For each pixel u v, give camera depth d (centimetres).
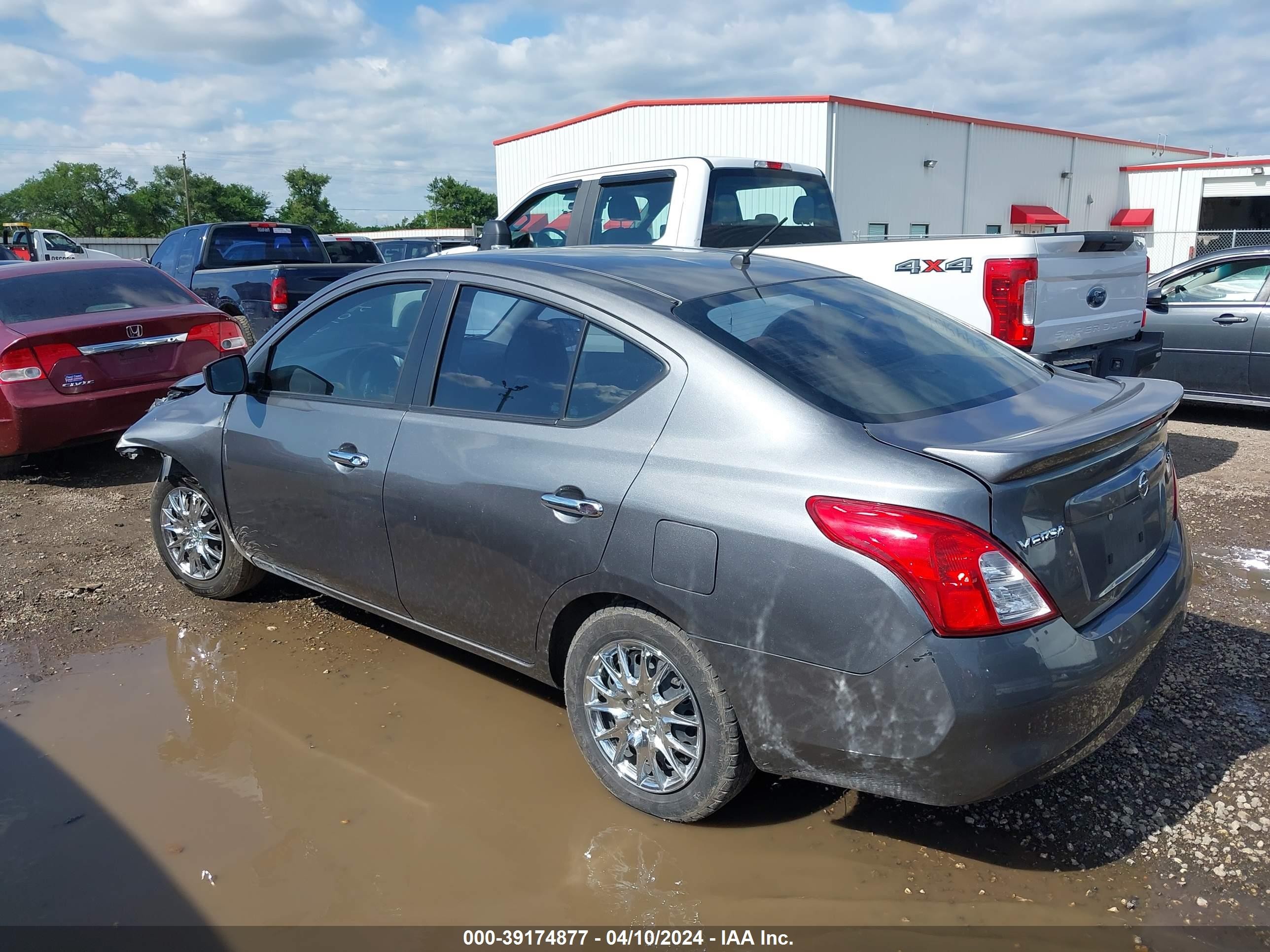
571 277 327
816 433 259
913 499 238
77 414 672
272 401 412
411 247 2169
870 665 242
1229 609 438
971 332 362
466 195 7906
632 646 291
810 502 250
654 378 291
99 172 8950
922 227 2561
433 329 355
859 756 249
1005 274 559
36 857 284
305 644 428
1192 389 868
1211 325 844
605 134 2441
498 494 315
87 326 675
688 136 2311
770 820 297
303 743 346
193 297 800
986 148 2731
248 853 284
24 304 701
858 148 2280
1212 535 541
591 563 290
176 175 9044
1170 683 371
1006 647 235
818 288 354
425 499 339
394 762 332
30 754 339
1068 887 264
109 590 490
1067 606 249
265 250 1198
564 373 314
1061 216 3000
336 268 1035
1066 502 252
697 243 664
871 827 293
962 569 232
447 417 341
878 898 262
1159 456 305
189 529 468
